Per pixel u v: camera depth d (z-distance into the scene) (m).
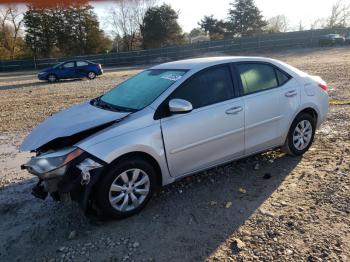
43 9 55.00
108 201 3.63
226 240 3.30
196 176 4.76
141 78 4.77
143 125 3.77
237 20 65.12
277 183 4.41
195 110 4.09
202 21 70.06
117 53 42.50
